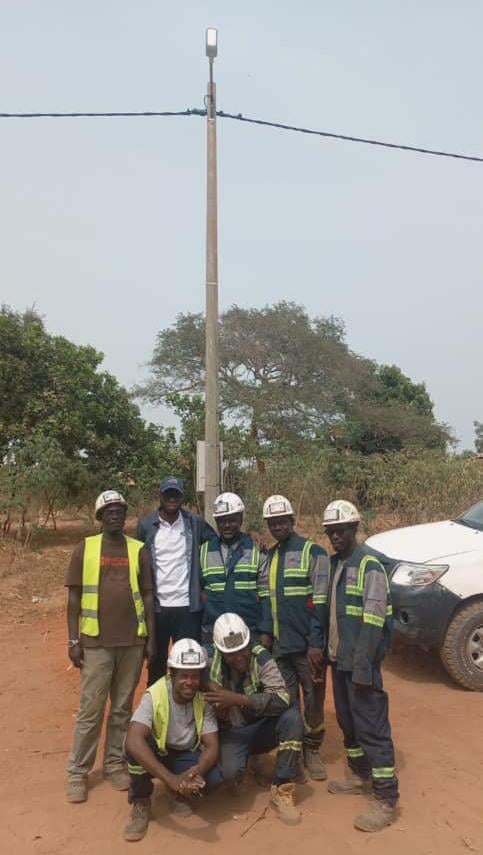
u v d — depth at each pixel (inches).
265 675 167.3
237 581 182.4
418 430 1306.6
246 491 549.3
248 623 182.4
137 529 199.5
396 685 259.1
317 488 586.2
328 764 191.6
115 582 176.4
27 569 431.8
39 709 231.3
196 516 199.2
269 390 1180.5
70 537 554.6
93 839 155.2
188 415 615.8
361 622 163.9
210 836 155.7
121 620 175.8
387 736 162.6
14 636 314.0
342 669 165.2
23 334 548.4
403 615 257.1
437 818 163.2
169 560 192.5
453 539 276.2
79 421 539.5
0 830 158.7
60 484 512.1
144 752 153.1
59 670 269.1
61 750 200.7
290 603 178.4
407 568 260.2
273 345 1202.6
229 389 1204.5
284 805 163.0
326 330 1284.4
